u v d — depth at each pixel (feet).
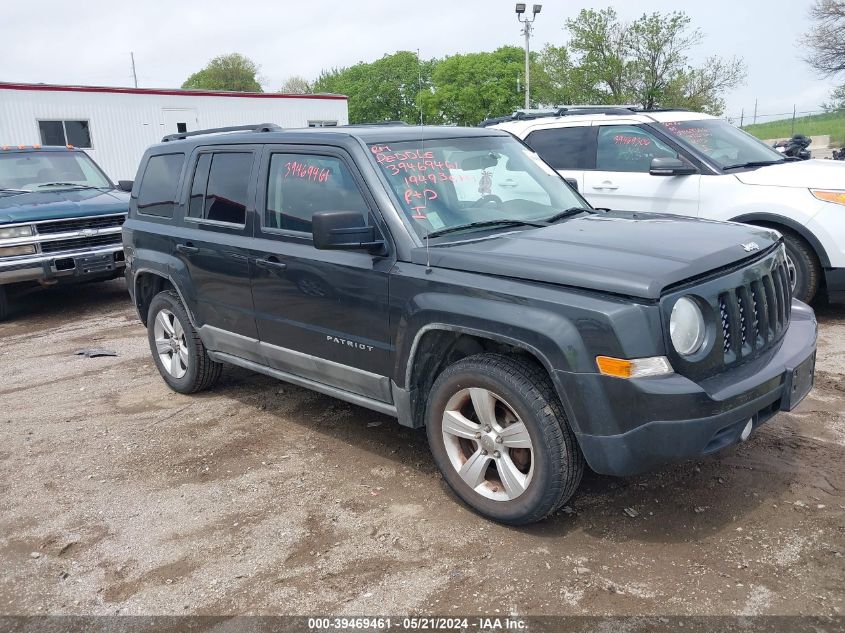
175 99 76.59
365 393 13.64
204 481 13.96
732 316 10.69
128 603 10.37
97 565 11.38
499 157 15.21
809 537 10.74
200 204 16.92
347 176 13.51
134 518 12.73
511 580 10.21
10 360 23.98
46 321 29.99
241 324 15.94
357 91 178.19
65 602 10.49
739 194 22.00
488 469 12.23
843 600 9.37
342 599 10.10
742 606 9.37
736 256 11.12
